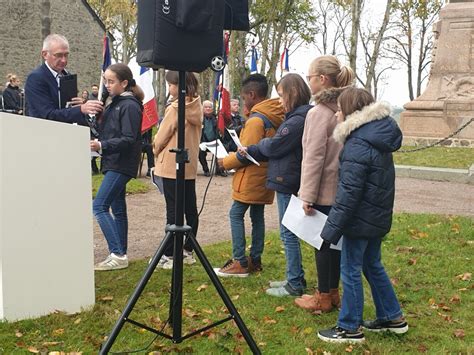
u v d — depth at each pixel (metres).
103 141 5.32
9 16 29.45
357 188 3.71
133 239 7.23
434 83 17.91
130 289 4.99
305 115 4.64
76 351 3.67
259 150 4.93
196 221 5.77
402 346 3.91
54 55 4.91
